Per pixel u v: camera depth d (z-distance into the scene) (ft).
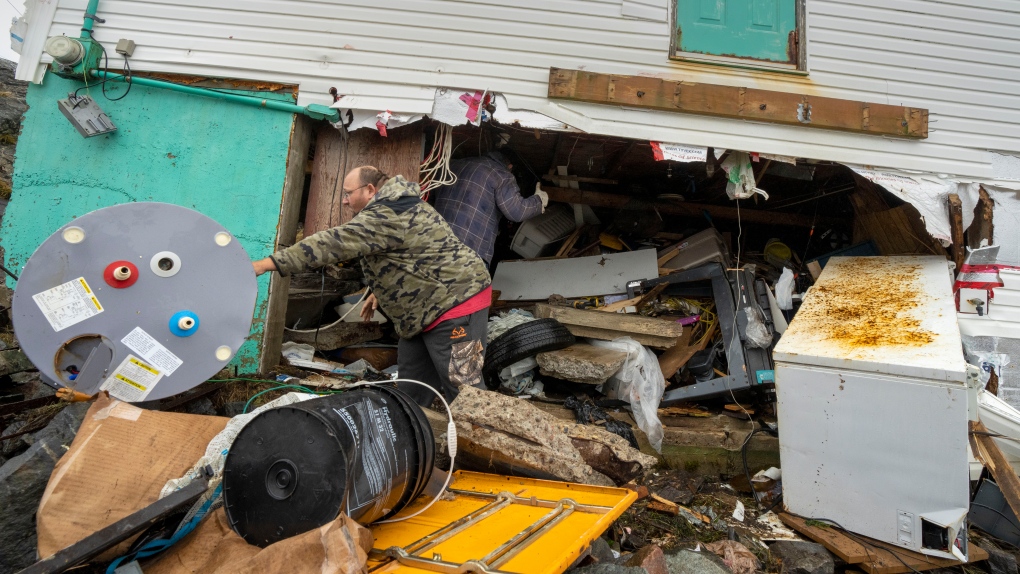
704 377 15.11
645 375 14.52
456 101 14.03
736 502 12.57
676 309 16.37
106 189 13.09
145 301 8.04
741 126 14.76
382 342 16.17
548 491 8.47
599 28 14.67
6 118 20.85
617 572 7.16
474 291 10.79
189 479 6.89
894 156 15.21
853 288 13.69
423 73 14.07
